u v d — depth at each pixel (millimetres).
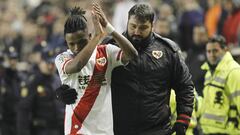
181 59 22031
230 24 42656
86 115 20766
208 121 27609
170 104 24016
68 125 20891
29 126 32656
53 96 32219
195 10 43531
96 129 20781
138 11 21359
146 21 21375
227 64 27469
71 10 20766
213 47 27656
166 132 21844
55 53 32719
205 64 28188
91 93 20812
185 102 22000
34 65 37031
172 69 21922
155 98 21656
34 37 47500
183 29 43094
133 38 21516
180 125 21844
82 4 36406
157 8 48625
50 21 48750
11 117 35812
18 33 49656
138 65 21531
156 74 21656
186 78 22062
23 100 32531
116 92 21578
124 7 46375
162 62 21734
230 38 42500
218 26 43562
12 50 40344
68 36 20359
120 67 21391
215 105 27500
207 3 47438
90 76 20797
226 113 27406
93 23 20016
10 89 35844
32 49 43188
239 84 27047
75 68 20047
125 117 21594
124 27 46156
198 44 37031
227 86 27312
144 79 21578
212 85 27625
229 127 27359
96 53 20969
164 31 40188
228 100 27406
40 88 32312
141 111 21531
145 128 21609
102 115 20844
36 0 57906
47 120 32344
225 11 43562
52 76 32469
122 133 21641
